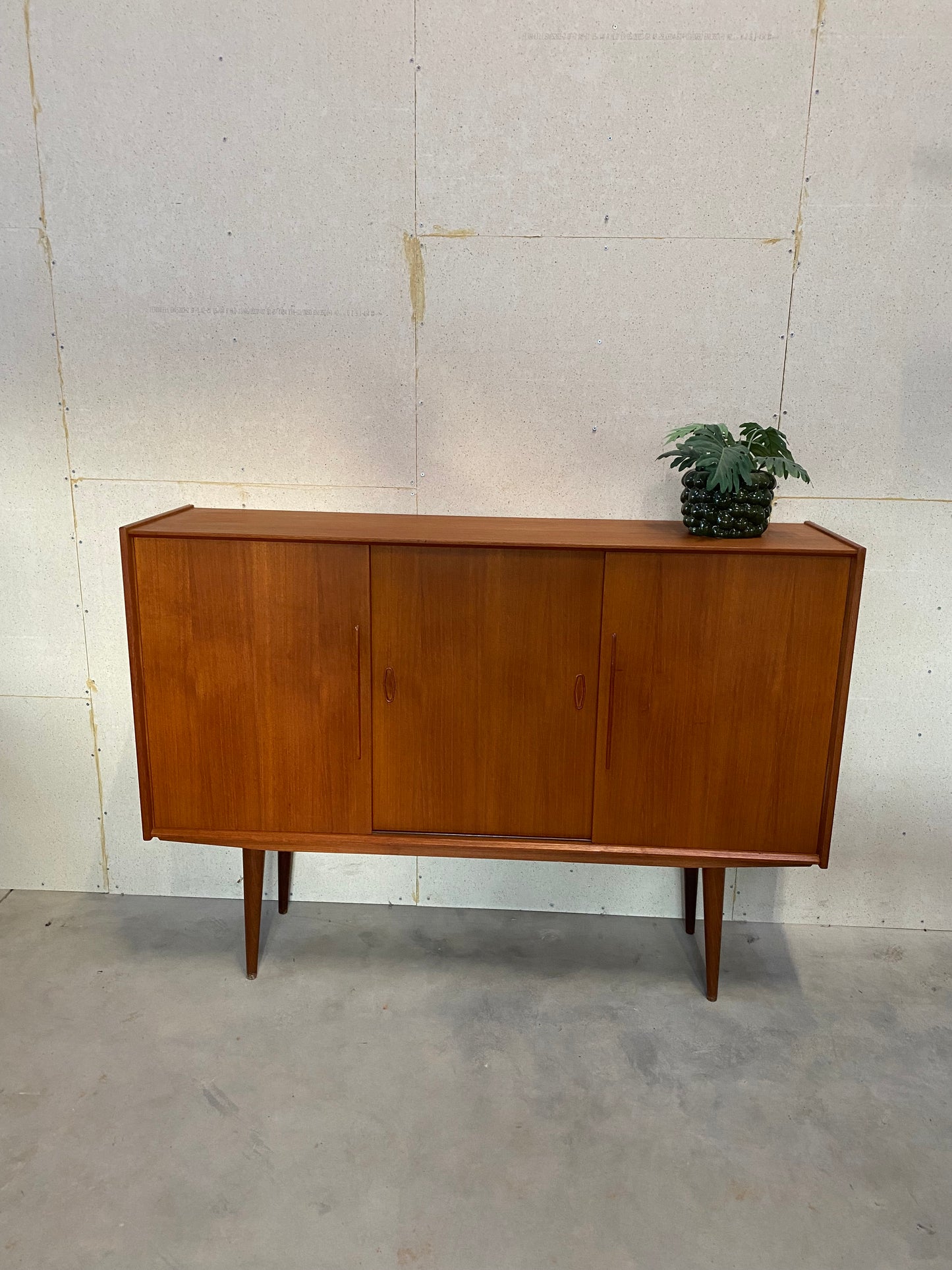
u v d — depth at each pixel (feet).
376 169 7.27
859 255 7.23
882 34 6.84
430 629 6.80
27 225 7.49
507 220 7.31
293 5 7.00
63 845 8.73
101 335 7.68
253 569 6.76
